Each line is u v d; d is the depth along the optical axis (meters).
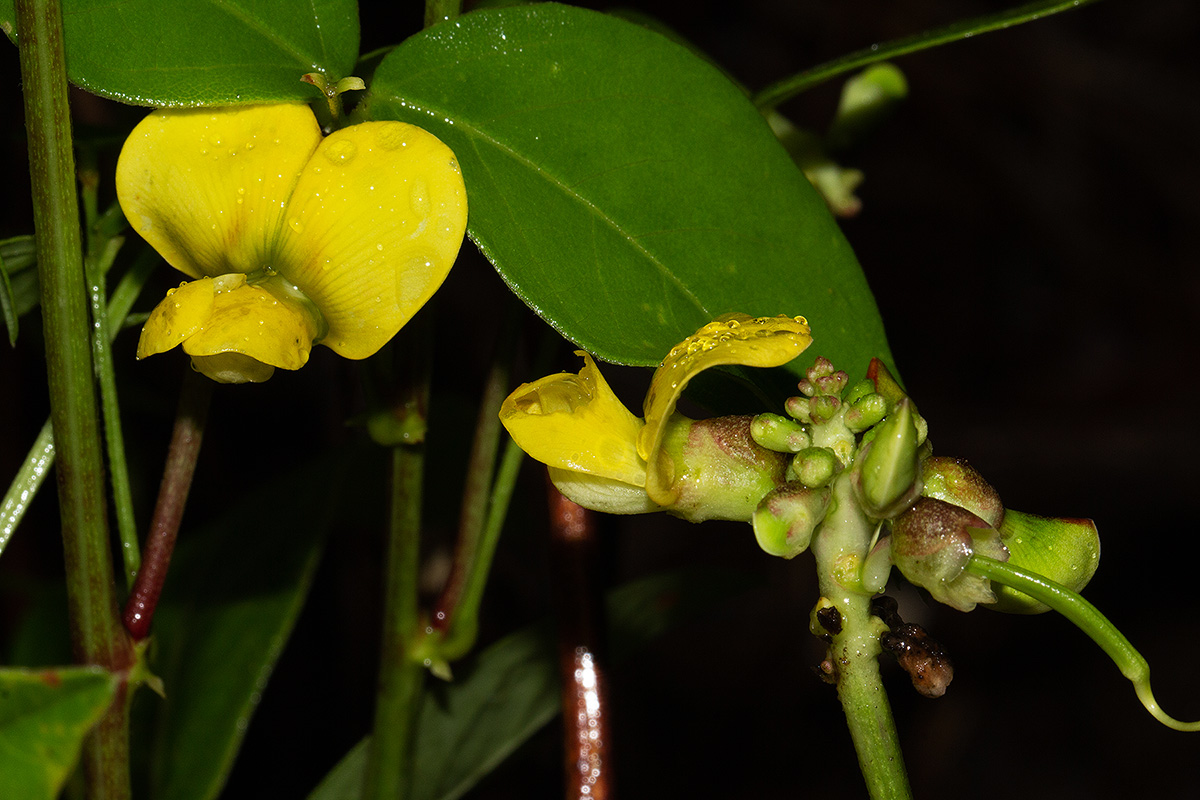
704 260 0.23
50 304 0.23
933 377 0.77
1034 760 0.63
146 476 0.37
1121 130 0.76
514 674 0.28
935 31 0.24
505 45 0.23
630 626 0.29
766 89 0.25
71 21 0.23
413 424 0.25
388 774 0.26
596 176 0.23
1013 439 0.71
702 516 0.23
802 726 0.61
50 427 0.24
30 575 0.40
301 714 0.34
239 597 0.28
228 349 0.23
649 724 0.61
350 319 0.23
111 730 0.24
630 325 0.23
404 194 0.23
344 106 0.24
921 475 0.23
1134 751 0.63
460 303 0.57
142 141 0.23
